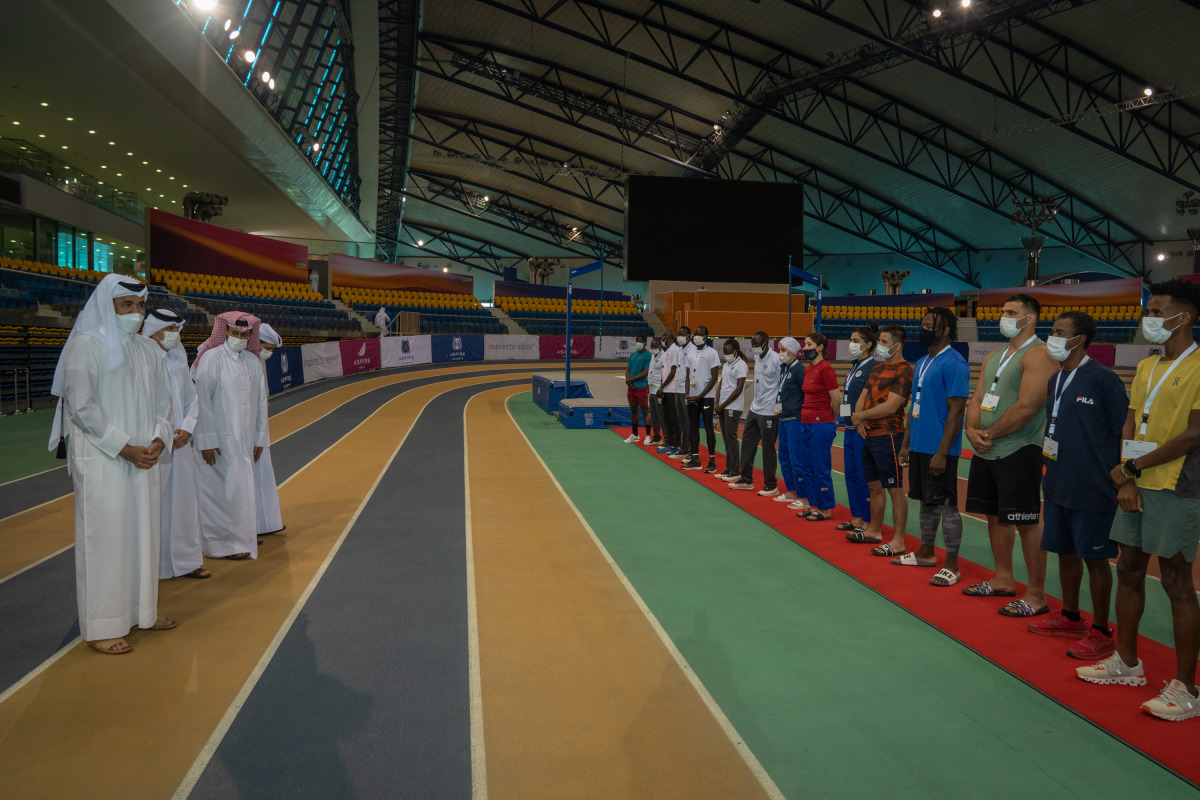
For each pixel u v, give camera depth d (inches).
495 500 292.4
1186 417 122.6
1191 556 123.7
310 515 263.7
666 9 994.7
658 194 992.2
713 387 353.7
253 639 155.2
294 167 952.3
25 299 586.2
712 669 143.9
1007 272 1626.5
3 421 474.0
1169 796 104.2
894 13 896.9
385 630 161.0
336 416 553.0
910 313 1441.9
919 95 1097.4
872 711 128.2
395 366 964.0
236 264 969.5
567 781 106.4
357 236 1578.5
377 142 1247.5
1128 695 133.6
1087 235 1459.2
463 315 1241.4
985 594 185.6
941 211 1481.3
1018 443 171.9
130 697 129.1
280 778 105.9
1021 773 109.9
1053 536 157.1
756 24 990.4
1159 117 1011.3
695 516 270.5
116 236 990.4
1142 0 795.4
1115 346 1189.7
